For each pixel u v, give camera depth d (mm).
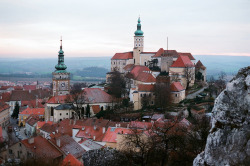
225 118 40094
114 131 113125
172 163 69062
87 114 176750
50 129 141250
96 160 64062
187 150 69875
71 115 179500
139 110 168125
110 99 188250
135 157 70000
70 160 77438
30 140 97062
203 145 72562
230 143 38531
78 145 104688
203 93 195500
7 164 68000
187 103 171125
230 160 37375
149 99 170625
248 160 36094
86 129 126000
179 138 70625
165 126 77000
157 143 69625
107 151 66438
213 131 40812
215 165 38656
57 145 100500
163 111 158875
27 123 177875
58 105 183625
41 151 95500
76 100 175625
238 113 39469
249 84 39531
